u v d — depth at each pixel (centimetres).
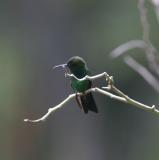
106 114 2856
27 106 2623
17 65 2652
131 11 2495
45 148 2612
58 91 2575
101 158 2825
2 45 2672
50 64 2603
